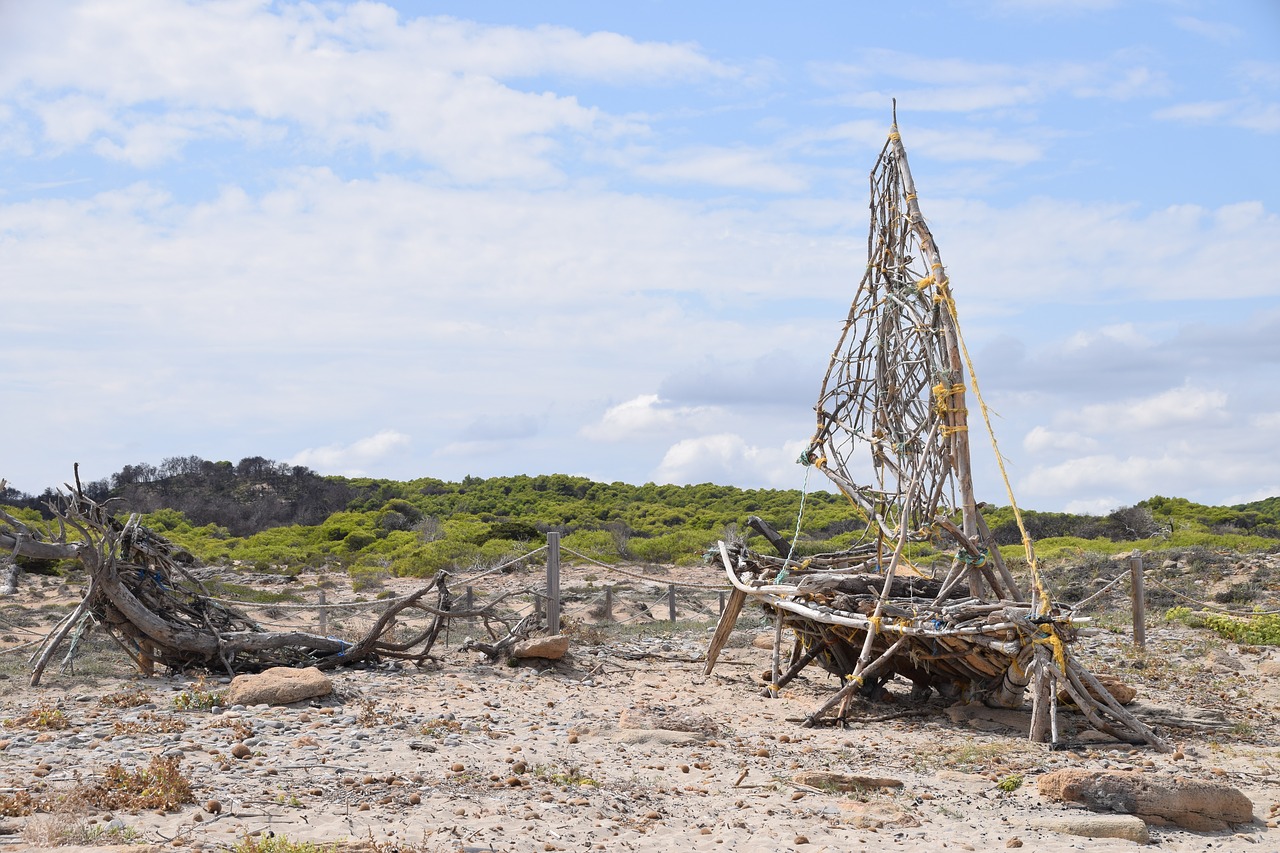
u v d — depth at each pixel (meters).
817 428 13.07
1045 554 33.66
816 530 49.50
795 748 9.60
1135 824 6.85
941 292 11.21
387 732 9.22
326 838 5.89
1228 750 9.61
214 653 12.25
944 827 6.94
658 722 10.06
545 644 13.53
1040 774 8.46
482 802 6.97
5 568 30.45
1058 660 9.81
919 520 11.94
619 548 42.88
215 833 5.88
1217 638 17.02
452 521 58.62
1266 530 43.97
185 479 76.38
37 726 8.99
